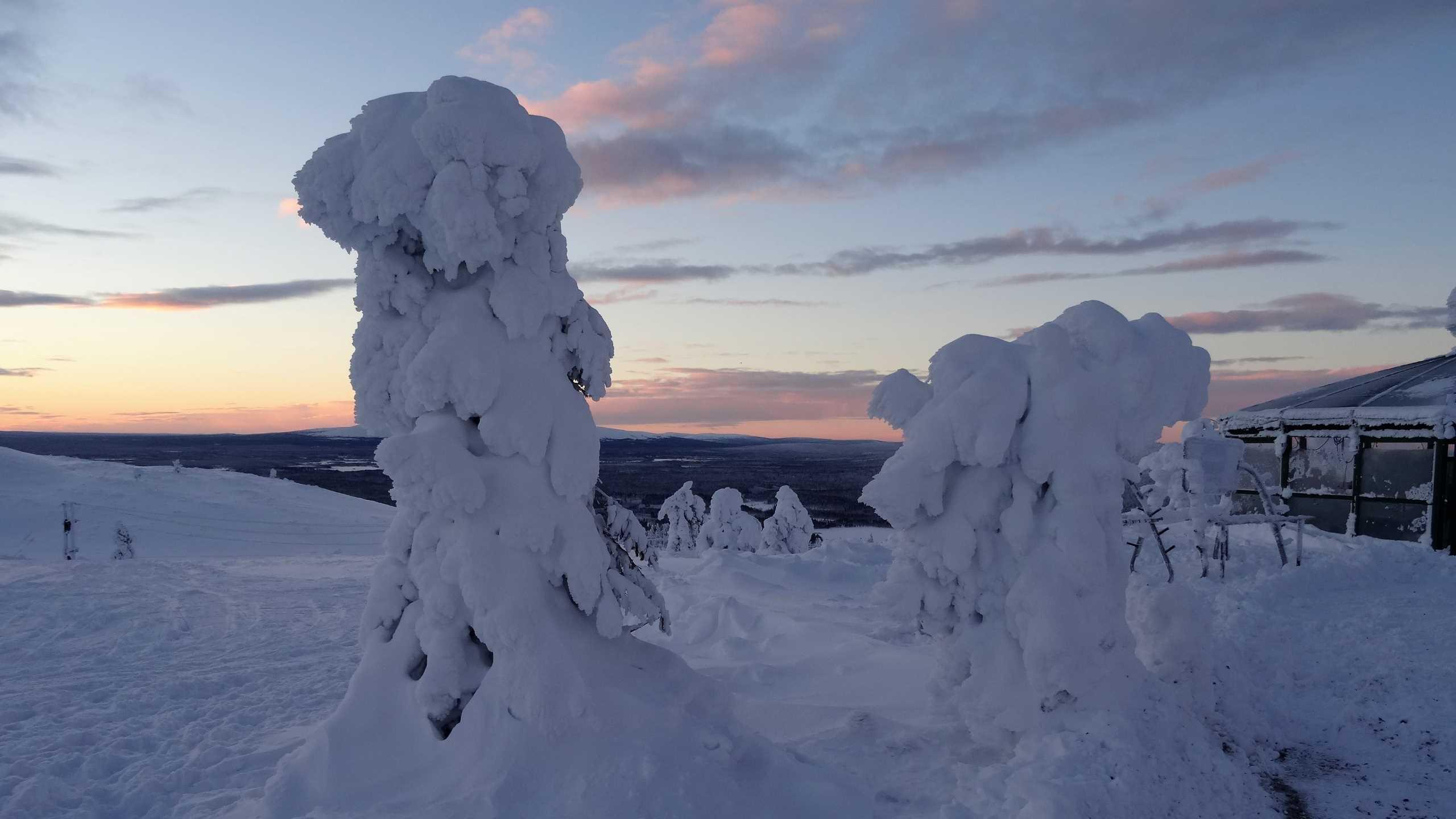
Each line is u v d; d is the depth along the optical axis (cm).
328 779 424
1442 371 1525
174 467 6550
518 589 447
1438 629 773
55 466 5991
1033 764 418
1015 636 489
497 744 418
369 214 467
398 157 463
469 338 466
